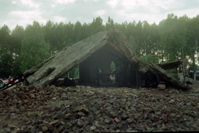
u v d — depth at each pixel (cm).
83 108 518
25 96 707
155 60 4203
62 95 734
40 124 470
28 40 4406
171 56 4559
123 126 459
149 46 6488
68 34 6044
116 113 522
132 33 6562
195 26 4891
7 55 5003
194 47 4762
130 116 504
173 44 4544
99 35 1611
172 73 1706
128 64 1421
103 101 626
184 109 598
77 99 667
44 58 4328
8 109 596
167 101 701
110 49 1296
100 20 6247
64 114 514
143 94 810
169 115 527
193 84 1736
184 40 4531
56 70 1111
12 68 4938
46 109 582
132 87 1337
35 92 775
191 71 2816
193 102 687
